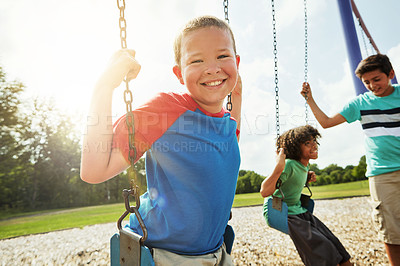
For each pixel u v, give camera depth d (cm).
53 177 3192
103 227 779
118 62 95
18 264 420
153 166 99
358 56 422
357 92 407
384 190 197
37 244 582
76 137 3372
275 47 225
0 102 2488
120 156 89
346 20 432
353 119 220
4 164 2731
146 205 100
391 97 200
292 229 188
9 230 905
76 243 550
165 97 100
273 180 173
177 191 93
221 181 101
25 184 2995
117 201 3369
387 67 197
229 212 110
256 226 581
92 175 83
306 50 291
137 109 94
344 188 1716
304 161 207
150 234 96
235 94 156
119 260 94
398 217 192
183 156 94
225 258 112
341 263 183
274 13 227
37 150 3084
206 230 98
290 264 302
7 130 2612
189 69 100
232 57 104
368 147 210
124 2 106
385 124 199
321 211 741
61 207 3164
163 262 92
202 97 102
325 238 180
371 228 459
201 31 99
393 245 196
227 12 162
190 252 96
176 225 92
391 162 195
